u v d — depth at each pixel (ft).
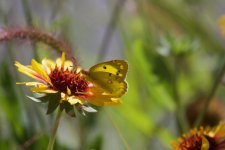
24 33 2.46
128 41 3.40
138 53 3.22
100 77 2.33
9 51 3.01
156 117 3.39
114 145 3.30
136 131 3.33
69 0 3.29
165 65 3.20
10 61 3.06
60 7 3.18
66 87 2.36
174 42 2.88
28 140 2.90
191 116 3.21
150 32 3.39
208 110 3.18
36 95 2.32
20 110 3.01
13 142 3.01
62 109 2.30
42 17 3.10
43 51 2.75
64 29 3.12
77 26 3.43
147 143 3.34
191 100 3.40
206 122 3.16
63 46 2.51
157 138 3.40
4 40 2.44
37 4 3.20
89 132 3.08
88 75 2.34
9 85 3.04
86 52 3.42
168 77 3.19
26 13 2.95
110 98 2.33
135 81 3.32
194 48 2.88
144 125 3.23
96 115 3.11
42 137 2.91
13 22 3.17
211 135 2.51
